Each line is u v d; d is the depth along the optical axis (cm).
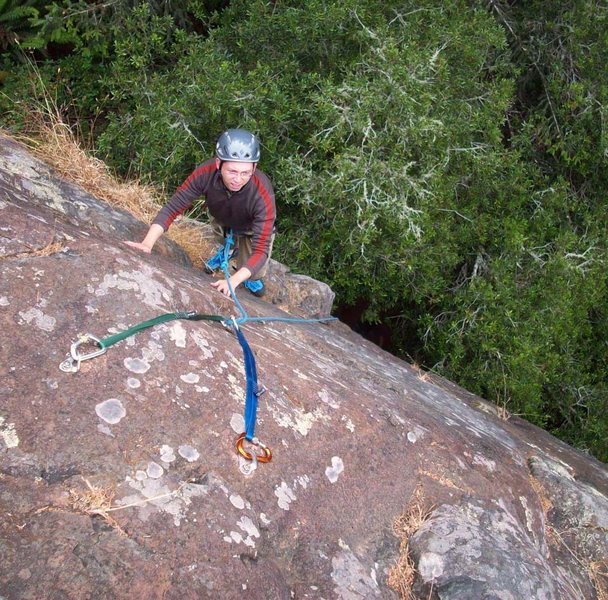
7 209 291
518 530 320
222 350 287
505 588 274
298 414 292
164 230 378
